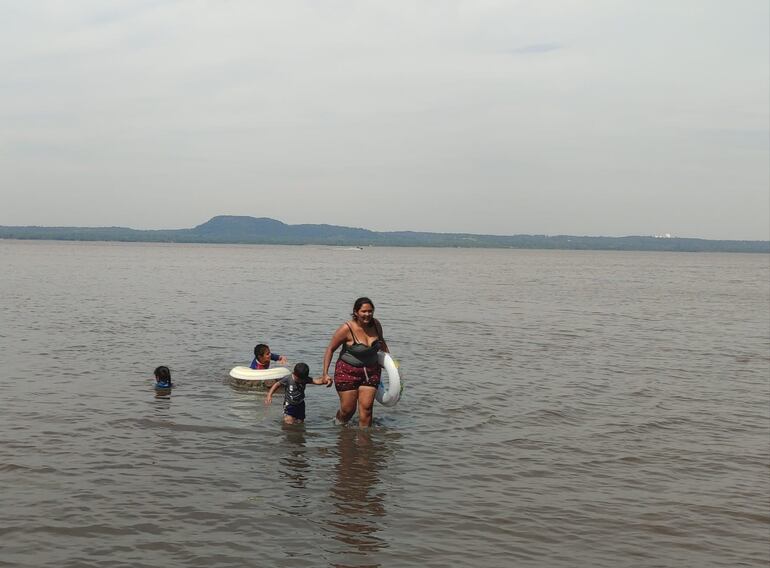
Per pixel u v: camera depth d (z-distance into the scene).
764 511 7.47
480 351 18.27
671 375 15.32
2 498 7.16
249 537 6.47
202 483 7.80
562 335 22.12
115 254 129.50
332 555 6.16
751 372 15.91
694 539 6.74
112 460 8.45
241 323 23.34
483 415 11.22
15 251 137.50
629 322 26.81
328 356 10.37
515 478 8.28
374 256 176.00
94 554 6.04
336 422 10.53
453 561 6.12
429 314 28.45
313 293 39.44
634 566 6.16
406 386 13.44
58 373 13.60
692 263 161.00
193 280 49.84
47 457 8.45
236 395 12.20
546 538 6.66
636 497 7.78
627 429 10.57
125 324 21.94
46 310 25.73
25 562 5.86
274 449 9.15
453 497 7.61
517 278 65.81
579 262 148.50
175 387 12.69
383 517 7.02
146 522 6.71
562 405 12.06
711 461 9.11
